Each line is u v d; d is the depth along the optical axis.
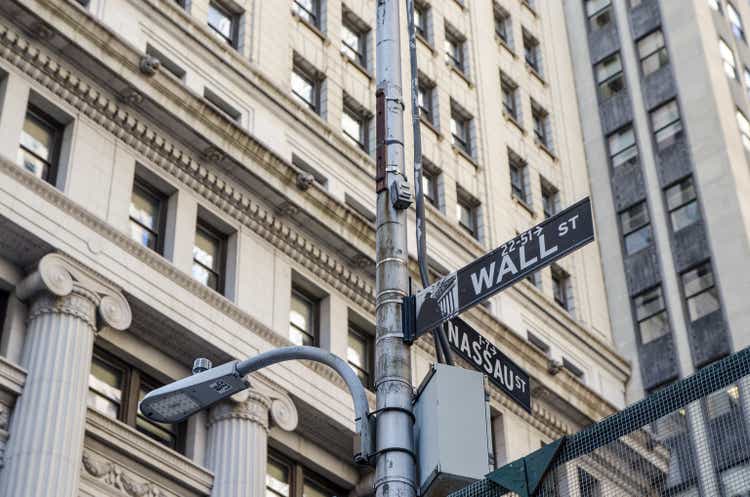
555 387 44.72
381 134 13.45
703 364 52.53
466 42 54.28
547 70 61.06
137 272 31.06
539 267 11.61
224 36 40.06
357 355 37.53
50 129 31.73
